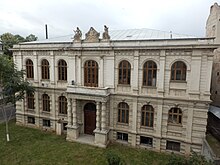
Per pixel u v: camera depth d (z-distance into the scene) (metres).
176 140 21.72
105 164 19.58
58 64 26.62
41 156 21.06
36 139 25.44
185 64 20.34
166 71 21.17
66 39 30.09
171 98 21.14
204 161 14.22
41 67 27.84
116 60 23.22
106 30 23.19
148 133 22.84
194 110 20.52
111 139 24.86
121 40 22.80
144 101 22.55
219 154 17.19
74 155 21.36
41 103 28.73
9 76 24.22
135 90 22.64
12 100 25.50
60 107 27.64
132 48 21.81
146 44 21.73
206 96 19.83
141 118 23.14
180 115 21.39
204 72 19.62
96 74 24.52
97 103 23.52
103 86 24.22
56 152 21.98
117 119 24.36
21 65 28.83
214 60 27.31
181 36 24.25
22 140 25.00
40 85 28.12
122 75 23.31
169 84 21.28
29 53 28.09
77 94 24.22
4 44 53.44
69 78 25.84
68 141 25.00
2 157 20.80
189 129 20.94
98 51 23.78
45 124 29.30
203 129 20.42
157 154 21.92
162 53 20.88
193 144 21.03
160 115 21.94
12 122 31.88
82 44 24.64
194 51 19.55
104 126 23.56
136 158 20.89
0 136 26.09
